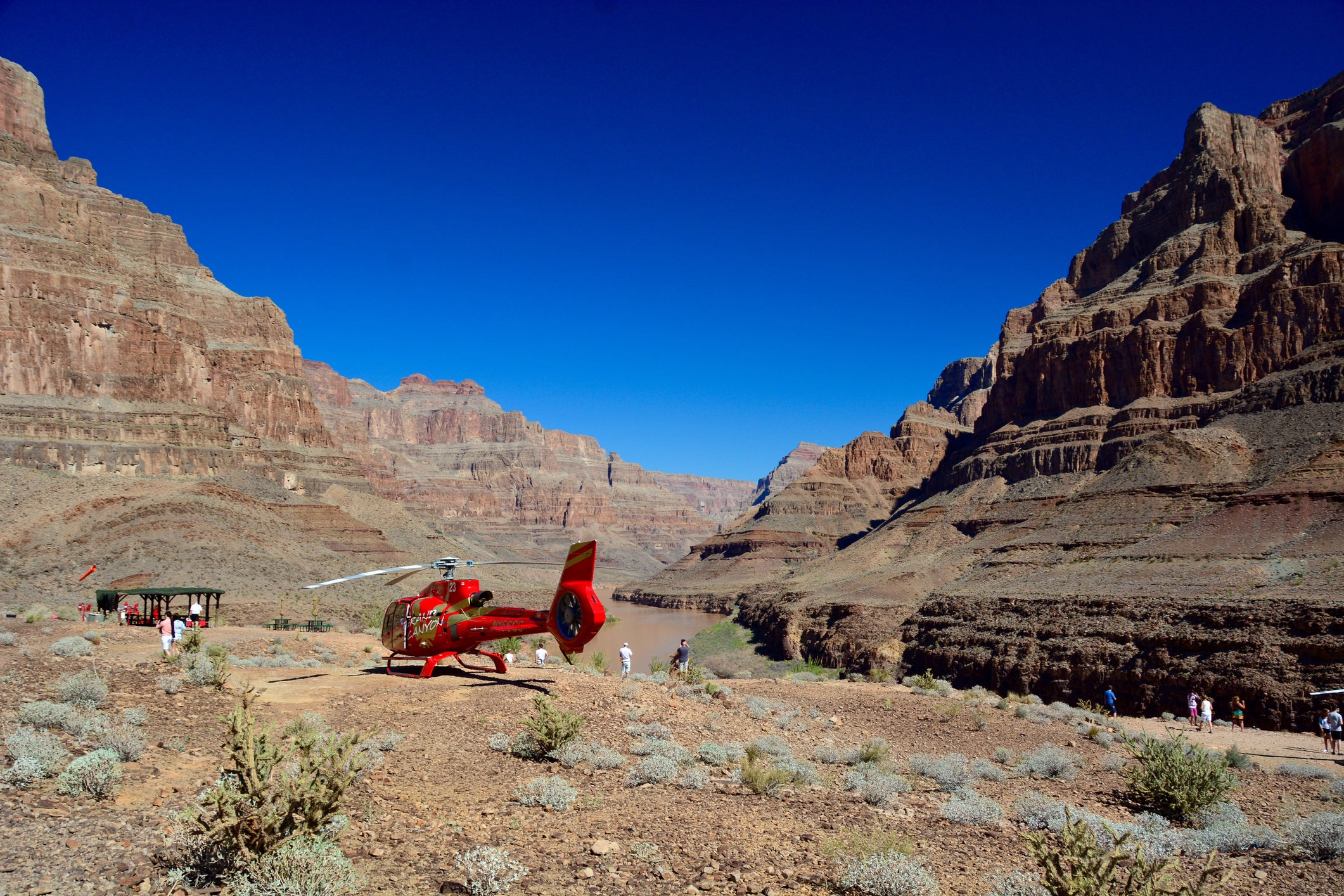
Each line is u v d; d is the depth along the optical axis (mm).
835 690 35031
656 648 100312
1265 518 65438
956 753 20406
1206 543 65750
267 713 16875
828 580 113875
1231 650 48094
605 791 13602
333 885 8062
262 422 158250
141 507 87312
